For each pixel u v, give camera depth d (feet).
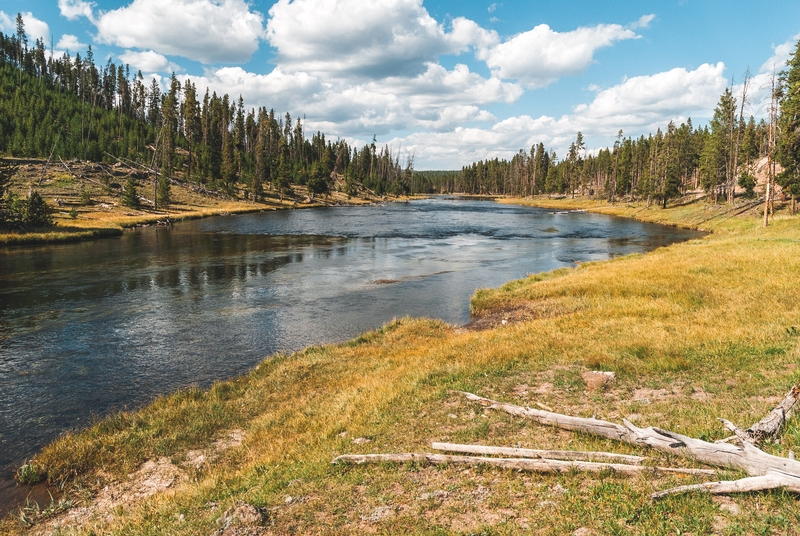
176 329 64.80
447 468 24.20
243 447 32.55
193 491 26.00
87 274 100.83
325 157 493.77
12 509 27.25
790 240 104.99
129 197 239.50
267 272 106.01
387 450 27.43
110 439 33.99
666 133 313.53
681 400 30.40
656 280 71.31
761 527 16.35
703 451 21.39
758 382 31.32
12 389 45.57
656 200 323.57
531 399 33.60
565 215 308.60
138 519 23.72
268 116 514.68
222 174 357.00
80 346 57.82
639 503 18.85
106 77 494.59
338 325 67.21
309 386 43.68
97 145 330.54
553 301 69.51
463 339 54.49
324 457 27.25
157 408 40.27
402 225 230.68
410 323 64.69
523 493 21.08
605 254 136.15
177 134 442.09
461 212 336.49
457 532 18.45
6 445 35.19
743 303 54.39
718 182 258.37
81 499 27.86
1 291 85.15
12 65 454.40
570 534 17.61
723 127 260.01
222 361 53.57
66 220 186.50
